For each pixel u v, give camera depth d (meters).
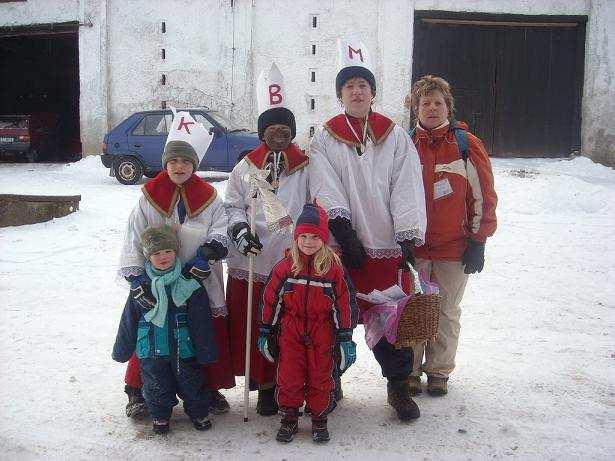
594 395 4.22
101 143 19.89
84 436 3.67
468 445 3.58
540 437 3.67
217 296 3.86
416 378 4.30
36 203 10.26
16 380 4.39
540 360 4.83
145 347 3.61
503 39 18.75
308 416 4.00
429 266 4.26
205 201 3.80
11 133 20.28
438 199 4.17
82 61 19.73
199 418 3.75
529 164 17.38
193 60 19.25
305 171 4.01
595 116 18.69
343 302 3.61
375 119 4.02
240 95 19.11
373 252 3.94
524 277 7.31
